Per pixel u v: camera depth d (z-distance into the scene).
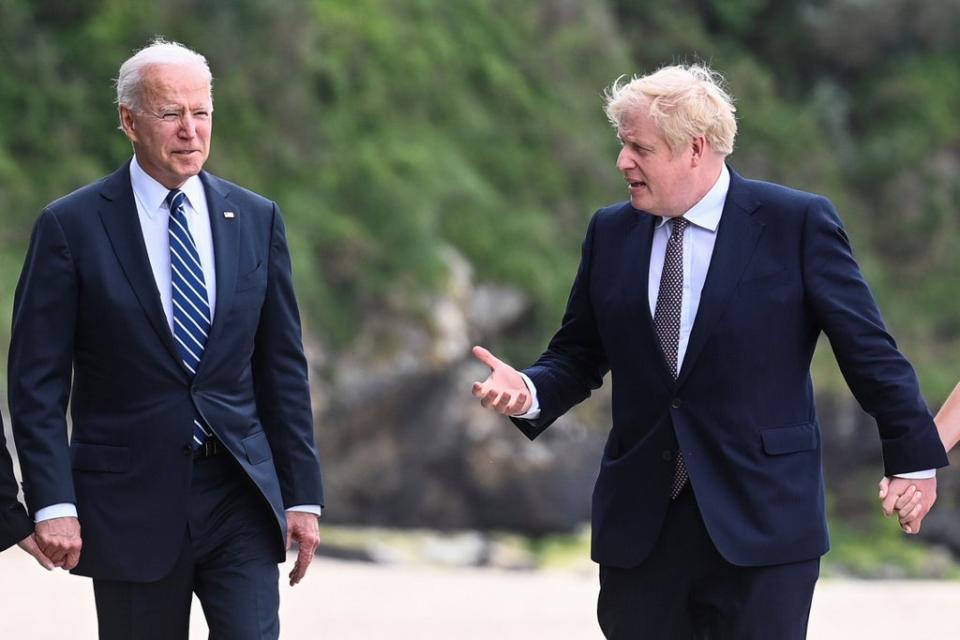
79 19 47.81
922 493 9.82
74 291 9.98
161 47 10.05
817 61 72.31
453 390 46.12
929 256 67.31
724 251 9.95
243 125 48.62
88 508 9.95
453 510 45.09
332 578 24.66
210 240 10.28
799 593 9.83
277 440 10.52
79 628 18.70
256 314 10.30
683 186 9.91
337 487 43.81
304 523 10.48
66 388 10.05
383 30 54.06
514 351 49.88
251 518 10.18
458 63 56.78
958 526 52.91
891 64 72.38
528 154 56.53
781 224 10.00
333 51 52.12
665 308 10.05
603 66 62.44
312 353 44.16
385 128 51.97
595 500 10.40
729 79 69.12
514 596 23.52
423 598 22.78
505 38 59.25
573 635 19.67
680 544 10.01
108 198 10.14
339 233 46.88
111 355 9.97
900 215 68.19
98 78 46.94
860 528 52.09
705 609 10.18
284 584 23.69
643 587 10.13
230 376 10.14
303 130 49.59
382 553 37.53
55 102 45.97
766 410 9.88
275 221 10.59
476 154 55.00
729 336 9.84
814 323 10.04
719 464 9.85
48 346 9.95
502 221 52.31
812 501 9.87
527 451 45.09
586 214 56.47
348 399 44.44
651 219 10.25
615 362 10.26
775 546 9.70
